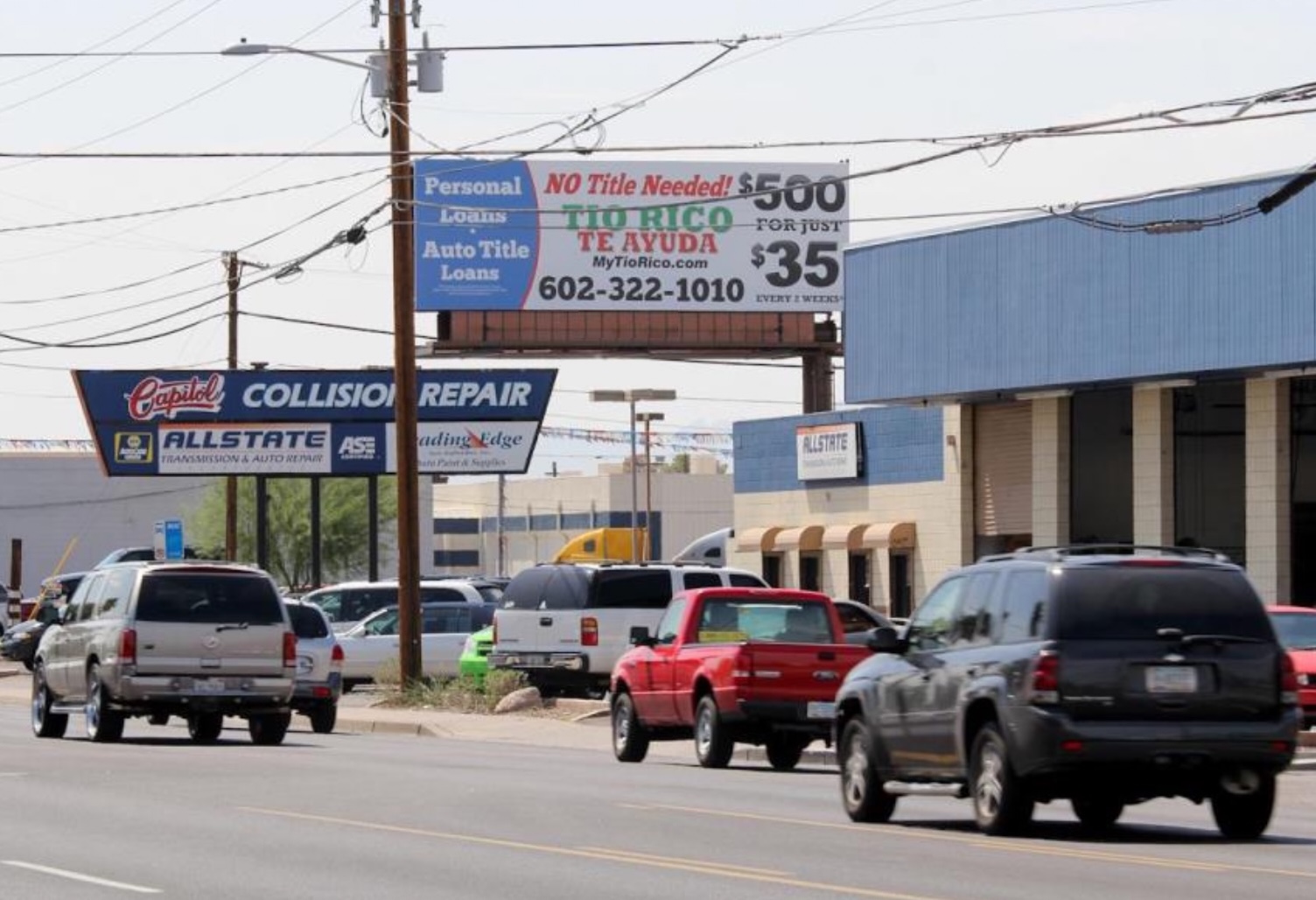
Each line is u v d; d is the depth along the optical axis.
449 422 95.06
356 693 74.88
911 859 24.55
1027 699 26.42
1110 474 73.81
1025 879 22.48
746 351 123.12
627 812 30.50
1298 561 67.94
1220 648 26.66
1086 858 24.72
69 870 23.59
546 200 120.25
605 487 193.12
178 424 93.94
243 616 47.69
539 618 59.34
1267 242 63.06
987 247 72.94
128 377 93.81
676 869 23.42
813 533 89.62
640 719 44.00
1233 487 70.31
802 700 40.78
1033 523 74.38
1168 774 26.47
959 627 28.62
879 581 86.00
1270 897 20.88
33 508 174.62
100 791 33.91
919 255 75.81
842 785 30.91
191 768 39.22
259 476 94.25
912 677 29.06
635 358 123.31
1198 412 70.50
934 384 75.06
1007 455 78.44
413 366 62.94
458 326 119.94
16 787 34.75
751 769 42.59
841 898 20.83
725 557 101.88
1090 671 26.31
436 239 119.62
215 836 27.14
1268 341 62.94
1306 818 32.44
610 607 58.59
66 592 107.75
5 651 94.88
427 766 40.66
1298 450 67.81
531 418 95.31
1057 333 70.19
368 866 23.89
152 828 28.14
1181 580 26.83
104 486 176.12
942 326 74.69
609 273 121.06
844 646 41.16
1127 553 27.78
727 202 121.88
